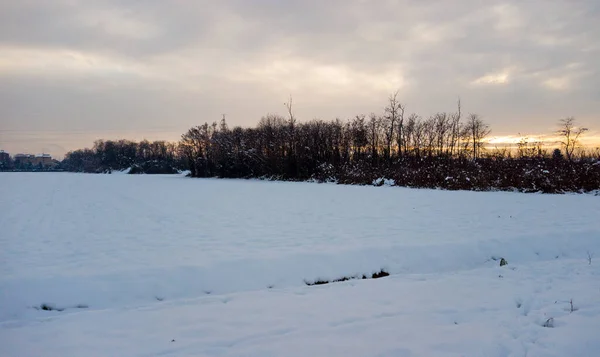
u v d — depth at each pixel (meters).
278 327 5.68
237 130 59.19
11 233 12.19
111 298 7.11
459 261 9.47
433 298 6.81
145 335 5.49
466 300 6.67
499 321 5.76
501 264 9.43
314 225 13.16
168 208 18.39
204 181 46.22
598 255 10.02
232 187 33.66
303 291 7.37
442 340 5.15
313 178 42.47
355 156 44.81
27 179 49.91
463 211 15.95
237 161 56.06
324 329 5.56
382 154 43.84
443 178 29.03
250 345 5.12
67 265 8.41
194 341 5.28
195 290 7.61
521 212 15.35
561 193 23.56
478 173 27.78
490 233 11.30
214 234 11.74
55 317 6.20
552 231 11.26
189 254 9.24
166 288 7.52
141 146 116.81
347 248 9.59
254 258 8.73
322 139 46.44
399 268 8.99
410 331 5.45
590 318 5.75
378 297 6.91
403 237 10.91
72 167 140.50
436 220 13.84
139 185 37.31
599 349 4.85
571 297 6.70
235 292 7.62
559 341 5.04
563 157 28.39
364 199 21.31
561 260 9.51
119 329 5.70
